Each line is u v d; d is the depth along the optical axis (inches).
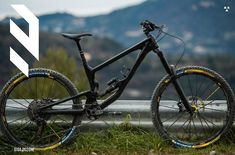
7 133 226.1
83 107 227.6
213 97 231.3
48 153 222.7
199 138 233.9
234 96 229.3
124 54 226.7
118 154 221.5
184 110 230.8
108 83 226.4
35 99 227.1
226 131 229.5
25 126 233.0
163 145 227.3
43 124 226.4
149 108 236.1
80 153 222.4
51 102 226.7
